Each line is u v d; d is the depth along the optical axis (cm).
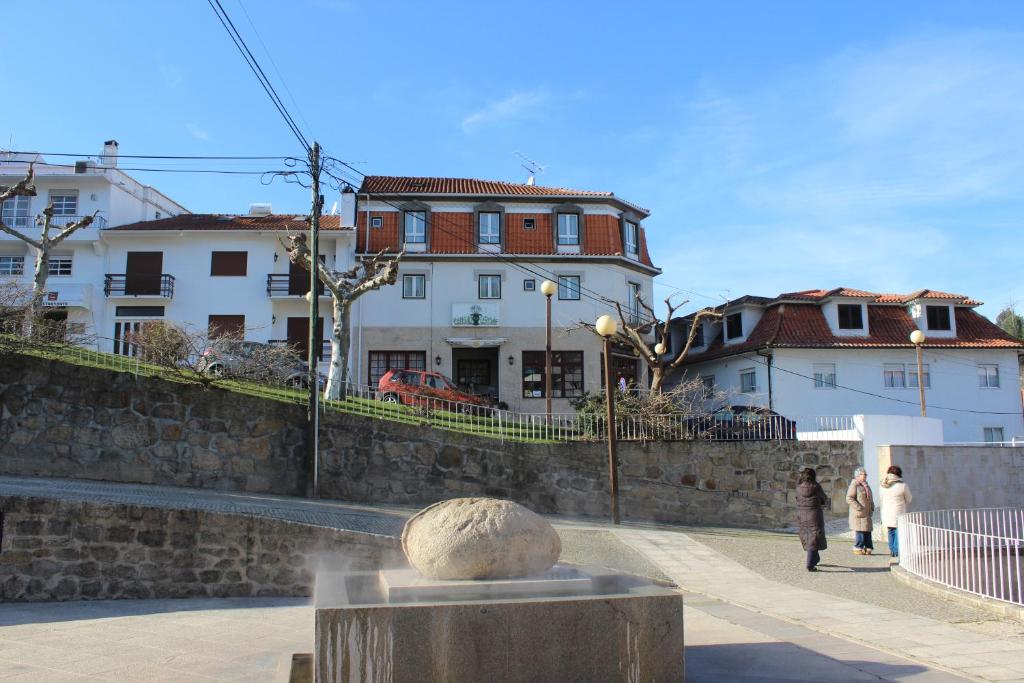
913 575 1172
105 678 645
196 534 1105
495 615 516
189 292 3662
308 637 807
